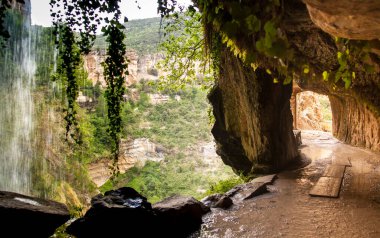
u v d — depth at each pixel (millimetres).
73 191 35625
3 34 6816
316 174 11852
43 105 36188
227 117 15008
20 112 34062
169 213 6660
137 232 6230
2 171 31656
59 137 37844
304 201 8609
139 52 86812
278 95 12492
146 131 73000
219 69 13906
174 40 16812
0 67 31266
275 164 12602
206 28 8750
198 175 70125
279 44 2072
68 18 7441
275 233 6469
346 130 20828
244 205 8523
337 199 8641
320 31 7656
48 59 34531
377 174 11141
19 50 32156
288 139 14055
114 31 7699
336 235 6258
